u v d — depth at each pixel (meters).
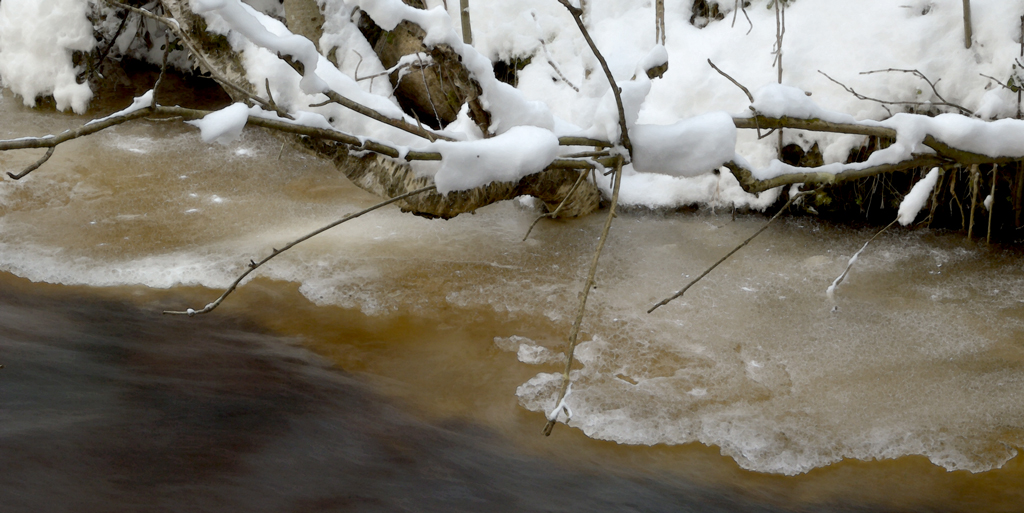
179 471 2.94
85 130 2.93
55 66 9.41
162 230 6.68
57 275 5.83
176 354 4.59
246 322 5.36
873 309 5.41
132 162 8.13
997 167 5.89
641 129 3.85
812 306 5.48
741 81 6.92
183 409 3.65
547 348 5.06
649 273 6.02
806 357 4.91
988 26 6.08
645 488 3.63
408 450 3.67
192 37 5.97
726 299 5.61
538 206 7.34
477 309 5.55
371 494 3.04
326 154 5.71
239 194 7.54
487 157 3.72
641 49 7.51
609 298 5.67
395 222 7.04
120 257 6.17
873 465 3.96
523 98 4.44
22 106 9.67
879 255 6.17
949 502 3.65
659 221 6.98
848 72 6.52
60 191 7.35
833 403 4.46
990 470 3.88
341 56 6.85
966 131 4.22
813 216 6.86
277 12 9.84
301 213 7.18
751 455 4.05
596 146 4.00
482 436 4.14
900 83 6.29
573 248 6.51
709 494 3.65
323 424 3.80
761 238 6.54
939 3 6.33
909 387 4.57
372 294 5.73
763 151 6.83
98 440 3.10
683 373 4.77
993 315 5.27
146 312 5.36
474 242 6.64
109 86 10.14
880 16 6.53
